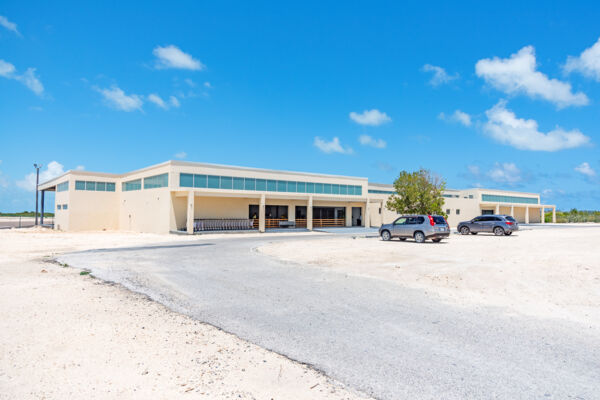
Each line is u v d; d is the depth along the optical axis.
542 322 6.38
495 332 5.87
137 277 10.37
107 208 38.19
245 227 34.28
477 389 4.02
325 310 7.12
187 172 30.61
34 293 8.16
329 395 3.89
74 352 4.91
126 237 26.81
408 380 4.23
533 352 5.05
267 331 5.90
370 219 43.72
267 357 4.87
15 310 6.79
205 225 31.69
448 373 4.41
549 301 7.79
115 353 4.89
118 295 8.13
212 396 3.84
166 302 7.65
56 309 6.89
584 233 32.25
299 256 15.23
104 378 4.19
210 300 7.86
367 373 4.41
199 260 14.05
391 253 16.09
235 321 6.41
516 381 4.21
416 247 18.83
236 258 14.65
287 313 6.91
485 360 4.79
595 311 7.05
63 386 3.99
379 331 5.92
